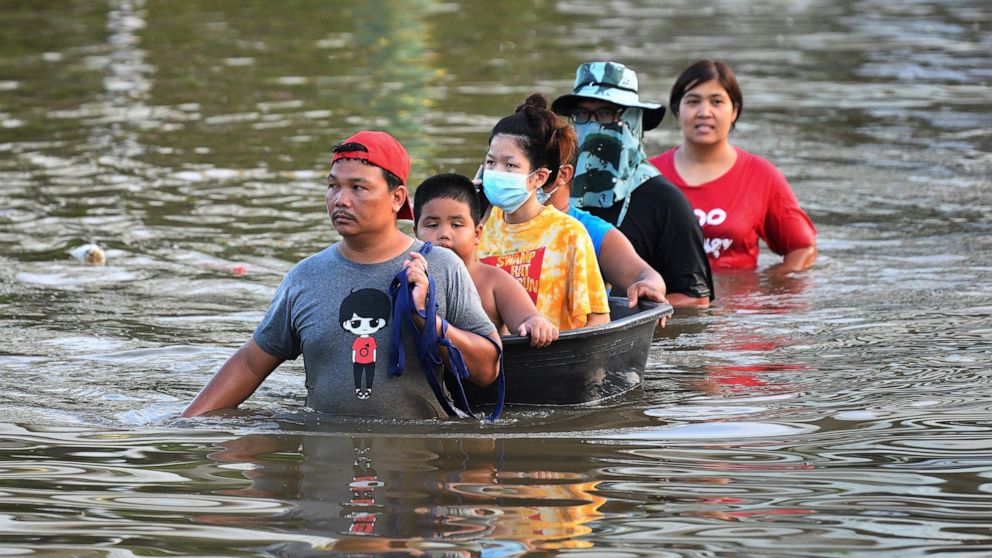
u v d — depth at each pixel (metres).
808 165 31.11
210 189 27.80
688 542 10.59
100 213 25.69
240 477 12.23
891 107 38.53
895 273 22.03
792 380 15.95
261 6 59.91
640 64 45.31
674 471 12.44
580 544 10.51
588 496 11.69
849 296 20.59
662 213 20.25
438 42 50.94
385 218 13.81
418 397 14.04
